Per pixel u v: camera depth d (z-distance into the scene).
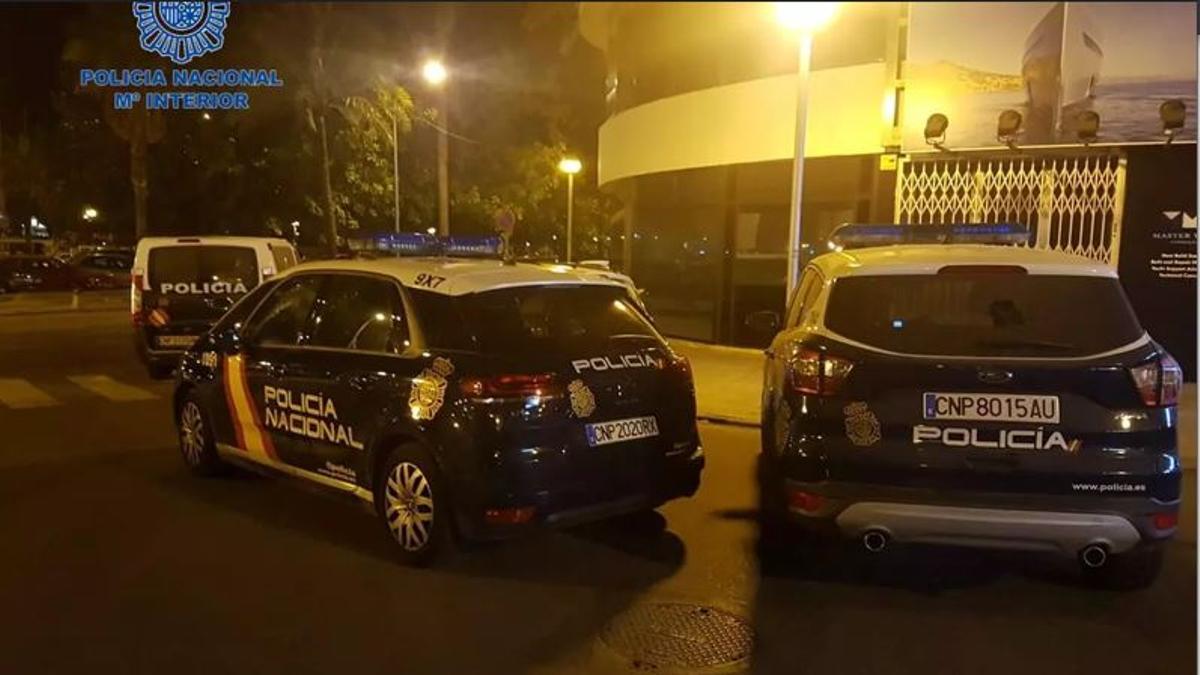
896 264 4.67
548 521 4.82
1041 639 4.24
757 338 14.26
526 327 5.07
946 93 11.63
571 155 28.12
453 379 4.81
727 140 13.83
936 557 5.29
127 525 5.68
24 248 35.50
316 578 4.86
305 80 24.78
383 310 5.39
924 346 4.44
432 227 30.61
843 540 5.52
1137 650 4.14
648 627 4.32
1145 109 10.77
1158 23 10.63
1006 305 4.52
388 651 4.02
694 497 6.49
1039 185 11.61
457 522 4.82
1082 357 4.29
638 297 5.98
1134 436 4.21
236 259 11.66
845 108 12.44
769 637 4.23
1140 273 11.28
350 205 27.70
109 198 31.34
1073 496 4.20
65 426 8.61
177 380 6.89
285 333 6.02
